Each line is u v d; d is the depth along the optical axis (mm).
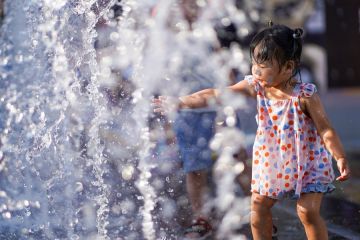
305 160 8844
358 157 18625
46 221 10969
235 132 11633
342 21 42969
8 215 10984
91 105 11500
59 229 10734
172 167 12336
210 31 11695
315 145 8898
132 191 12047
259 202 9125
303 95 8805
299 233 10852
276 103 8961
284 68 8906
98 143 11641
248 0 24141
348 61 43469
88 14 11203
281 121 8914
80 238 10406
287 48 8883
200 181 11695
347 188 14258
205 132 11633
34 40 11742
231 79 11445
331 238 10547
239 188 12219
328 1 42438
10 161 11922
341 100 35719
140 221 11148
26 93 11977
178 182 12359
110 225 10969
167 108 9219
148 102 11781
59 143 11531
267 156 9008
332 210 12406
